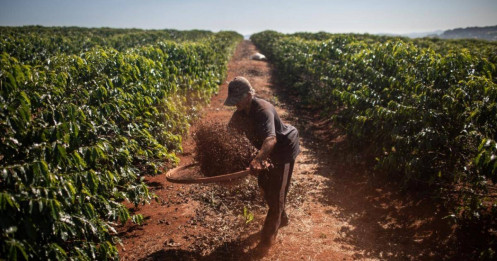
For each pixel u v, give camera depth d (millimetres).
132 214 4391
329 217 4289
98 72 4734
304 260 3422
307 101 11023
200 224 4094
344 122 7211
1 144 2672
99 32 37562
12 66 2906
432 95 4699
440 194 4402
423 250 3559
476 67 4941
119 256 3500
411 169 4527
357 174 5652
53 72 3779
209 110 10156
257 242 3705
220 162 3305
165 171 5672
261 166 3066
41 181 2725
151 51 7004
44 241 2770
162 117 6273
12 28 27062
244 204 4508
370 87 6660
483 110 3873
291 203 4617
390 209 4449
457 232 3742
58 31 30984
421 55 5621
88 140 3635
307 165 6109
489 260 3145
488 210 3945
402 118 4922
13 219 2391
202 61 11297
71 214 2980
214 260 3418
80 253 2951
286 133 3422
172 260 3410
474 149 4074
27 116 2758
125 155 4141
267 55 28406
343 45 10055
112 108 4141
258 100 3312
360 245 3695
